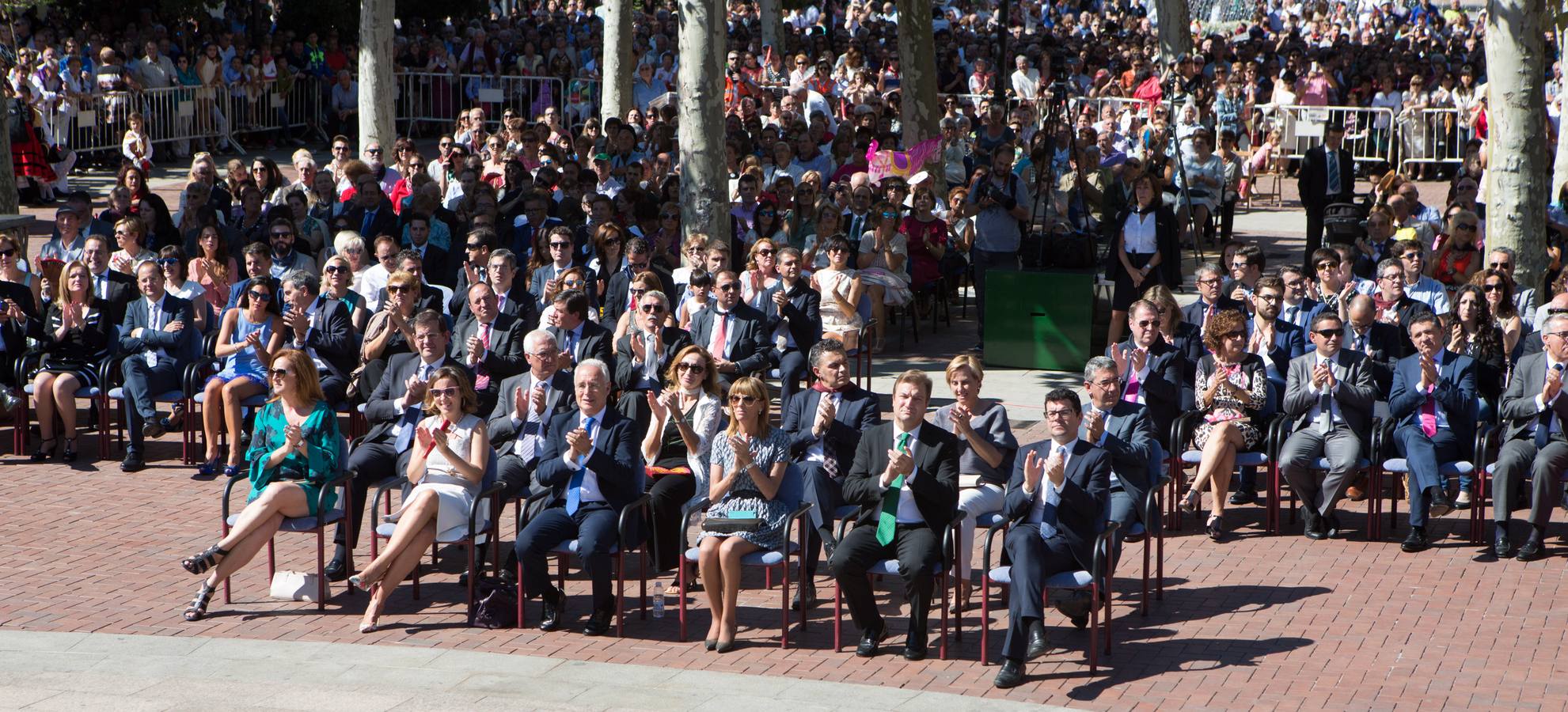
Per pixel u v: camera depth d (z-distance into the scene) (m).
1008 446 8.52
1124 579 8.95
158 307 11.58
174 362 11.52
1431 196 24.00
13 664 7.41
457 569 9.23
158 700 6.85
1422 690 7.13
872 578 9.02
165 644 7.78
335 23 30.02
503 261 11.73
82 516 10.17
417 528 8.14
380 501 10.40
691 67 14.48
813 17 44.91
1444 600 8.43
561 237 12.42
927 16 20.89
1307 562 9.19
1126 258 13.94
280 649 7.70
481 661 7.53
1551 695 7.04
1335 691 7.12
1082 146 18.81
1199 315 11.38
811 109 25.91
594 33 33.69
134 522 10.04
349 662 7.49
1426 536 9.62
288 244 13.09
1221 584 8.80
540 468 8.33
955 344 15.51
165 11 28.44
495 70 30.66
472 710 6.72
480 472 8.43
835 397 8.91
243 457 11.21
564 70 29.69
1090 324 14.15
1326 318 9.64
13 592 8.66
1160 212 13.88
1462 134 25.53
